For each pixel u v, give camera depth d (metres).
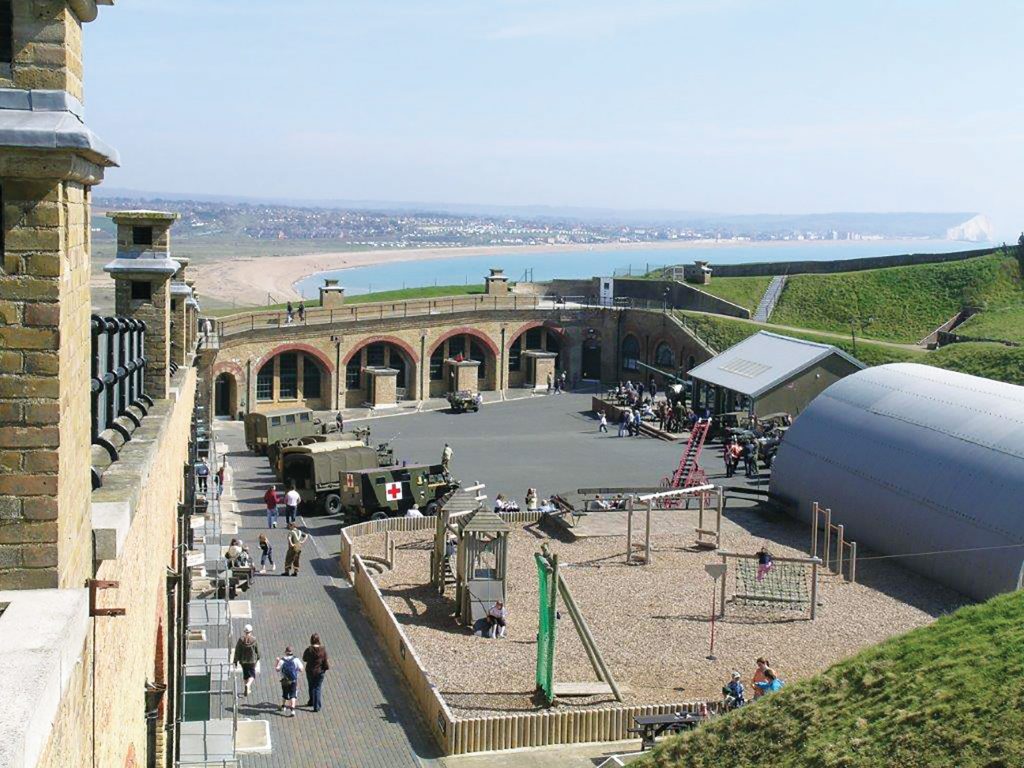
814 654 29.81
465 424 68.50
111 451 13.88
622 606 33.72
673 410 65.00
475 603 31.56
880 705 18.55
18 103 8.20
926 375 43.91
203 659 25.84
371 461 47.72
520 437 64.19
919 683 18.55
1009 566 33.34
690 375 65.31
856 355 72.12
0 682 6.20
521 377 82.38
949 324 81.31
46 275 8.26
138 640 13.12
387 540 37.56
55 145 7.96
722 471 54.44
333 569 38.19
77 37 8.78
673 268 94.44
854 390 44.66
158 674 17.83
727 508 46.41
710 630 31.62
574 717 24.62
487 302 80.31
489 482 51.75
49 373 8.31
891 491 38.75
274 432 57.72
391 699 27.05
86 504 9.69
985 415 38.50
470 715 25.34
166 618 18.80
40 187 8.19
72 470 8.92
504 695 26.72
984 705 17.06
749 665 28.95
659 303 87.69
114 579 10.83
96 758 9.38
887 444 40.31
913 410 41.03
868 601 34.47
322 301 74.56
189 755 21.38
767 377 60.31
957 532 35.44
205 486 43.84
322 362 71.25
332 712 26.17
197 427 44.50
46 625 7.20
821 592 35.31
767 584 35.03
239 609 31.66
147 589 14.64
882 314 83.81
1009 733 16.16
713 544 40.34
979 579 34.31
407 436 64.19
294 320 70.31
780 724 19.31
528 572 37.31
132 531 12.03
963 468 36.59
